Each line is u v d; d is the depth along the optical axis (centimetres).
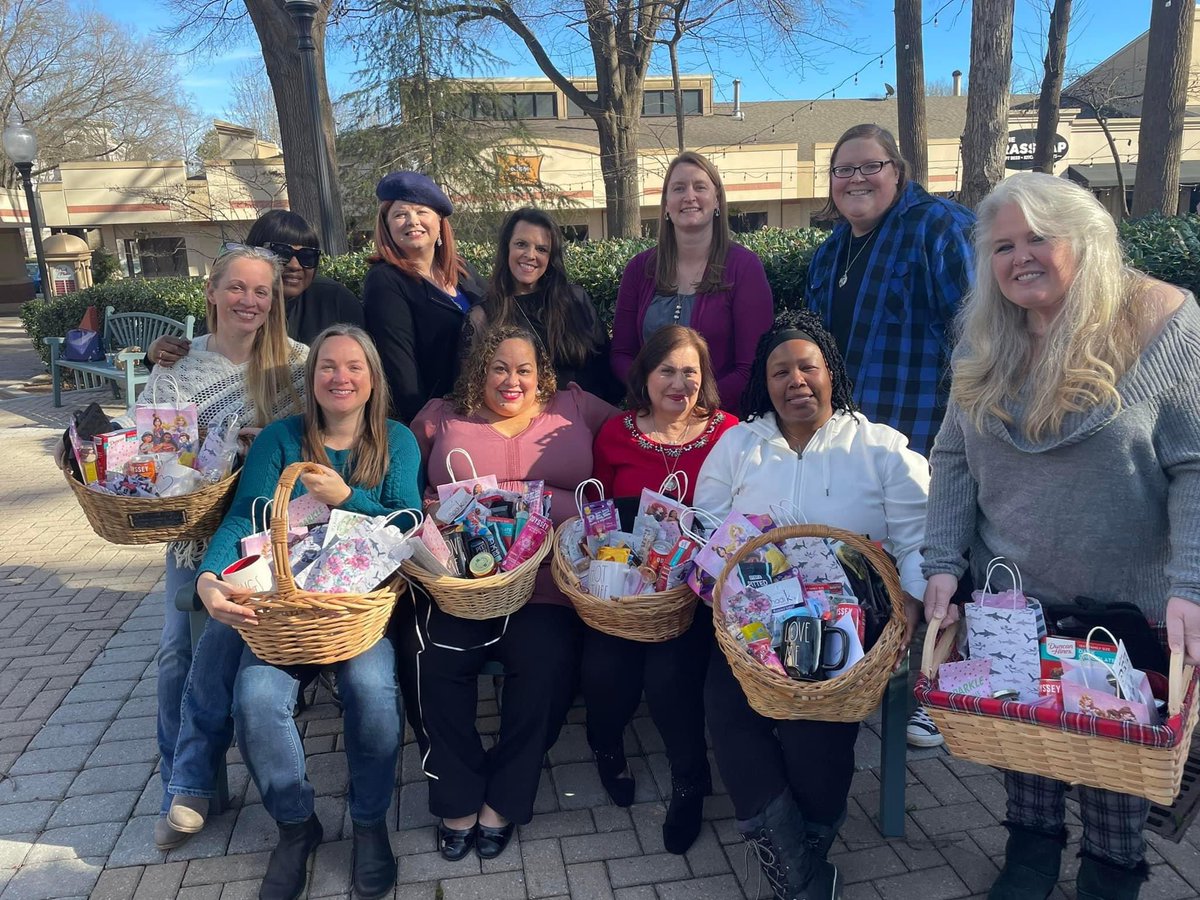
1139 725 161
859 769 286
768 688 202
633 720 323
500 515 260
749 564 227
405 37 1370
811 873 217
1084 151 2148
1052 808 218
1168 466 182
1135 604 194
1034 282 181
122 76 3194
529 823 260
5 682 354
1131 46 2362
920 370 310
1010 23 655
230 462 261
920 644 246
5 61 3039
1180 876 228
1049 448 187
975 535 221
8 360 1453
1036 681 183
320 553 231
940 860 241
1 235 2983
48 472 699
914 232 306
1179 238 450
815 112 2688
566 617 267
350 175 1509
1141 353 179
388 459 271
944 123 2597
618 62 1297
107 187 2116
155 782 285
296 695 238
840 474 253
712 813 265
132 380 767
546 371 307
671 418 292
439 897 231
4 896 234
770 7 1160
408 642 254
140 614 423
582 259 570
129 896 233
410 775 288
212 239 2216
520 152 1628
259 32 945
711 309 335
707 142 2359
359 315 353
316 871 241
